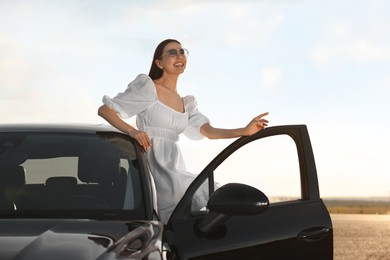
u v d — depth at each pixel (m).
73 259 3.97
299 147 5.51
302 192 5.48
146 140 5.56
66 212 4.85
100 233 4.40
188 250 4.84
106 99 6.10
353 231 42.44
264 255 5.10
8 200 4.90
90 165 5.11
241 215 4.88
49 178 5.05
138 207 4.97
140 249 4.29
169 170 6.16
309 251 5.26
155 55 6.57
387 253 28.58
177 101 6.54
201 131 6.57
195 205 5.95
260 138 5.35
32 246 4.08
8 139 5.31
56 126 5.59
